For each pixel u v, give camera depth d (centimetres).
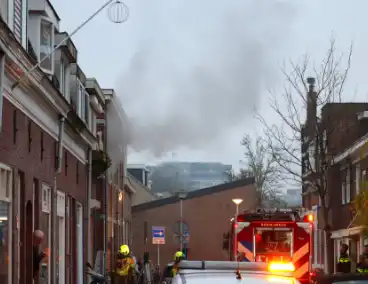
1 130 1644
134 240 5550
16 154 1825
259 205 5534
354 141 3753
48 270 2288
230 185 5572
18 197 1889
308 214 2395
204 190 5578
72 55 2627
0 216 1673
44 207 2250
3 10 1647
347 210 3731
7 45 1571
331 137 4012
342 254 2452
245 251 2394
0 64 1560
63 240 2625
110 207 4131
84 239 3178
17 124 1836
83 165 3153
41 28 2195
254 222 2400
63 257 2611
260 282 777
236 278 789
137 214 5591
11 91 1747
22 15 1859
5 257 1719
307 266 2372
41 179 2178
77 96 2894
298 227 2388
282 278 818
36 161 2102
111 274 2152
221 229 5528
